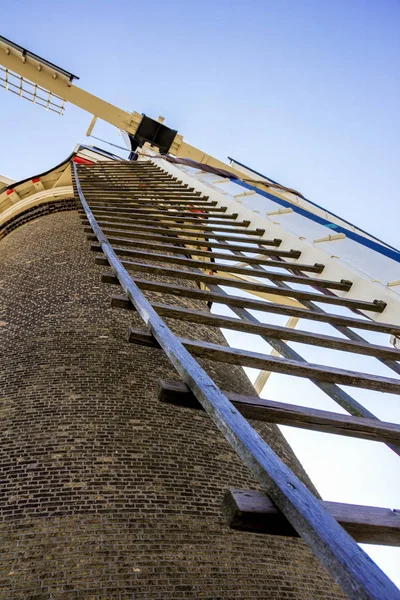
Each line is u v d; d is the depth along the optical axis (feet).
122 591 10.56
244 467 15.93
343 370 8.32
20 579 10.41
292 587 12.42
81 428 15.02
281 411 6.18
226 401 5.05
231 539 12.87
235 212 25.16
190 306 26.37
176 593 10.90
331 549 3.15
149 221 20.57
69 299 23.29
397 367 10.14
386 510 4.68
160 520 12.53
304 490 3.91
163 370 18.90
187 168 40.45
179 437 15.83
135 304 8.14
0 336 21.11
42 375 17.49
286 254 17.99
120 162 47.67
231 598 11.31
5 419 15.37
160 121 62.95
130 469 13.88
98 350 19.07
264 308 10.93
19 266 29.58
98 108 60.59
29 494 12.55
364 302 13.56
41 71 57.57
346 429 6.48
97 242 16.17
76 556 11.08
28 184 42.75
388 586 2.91
